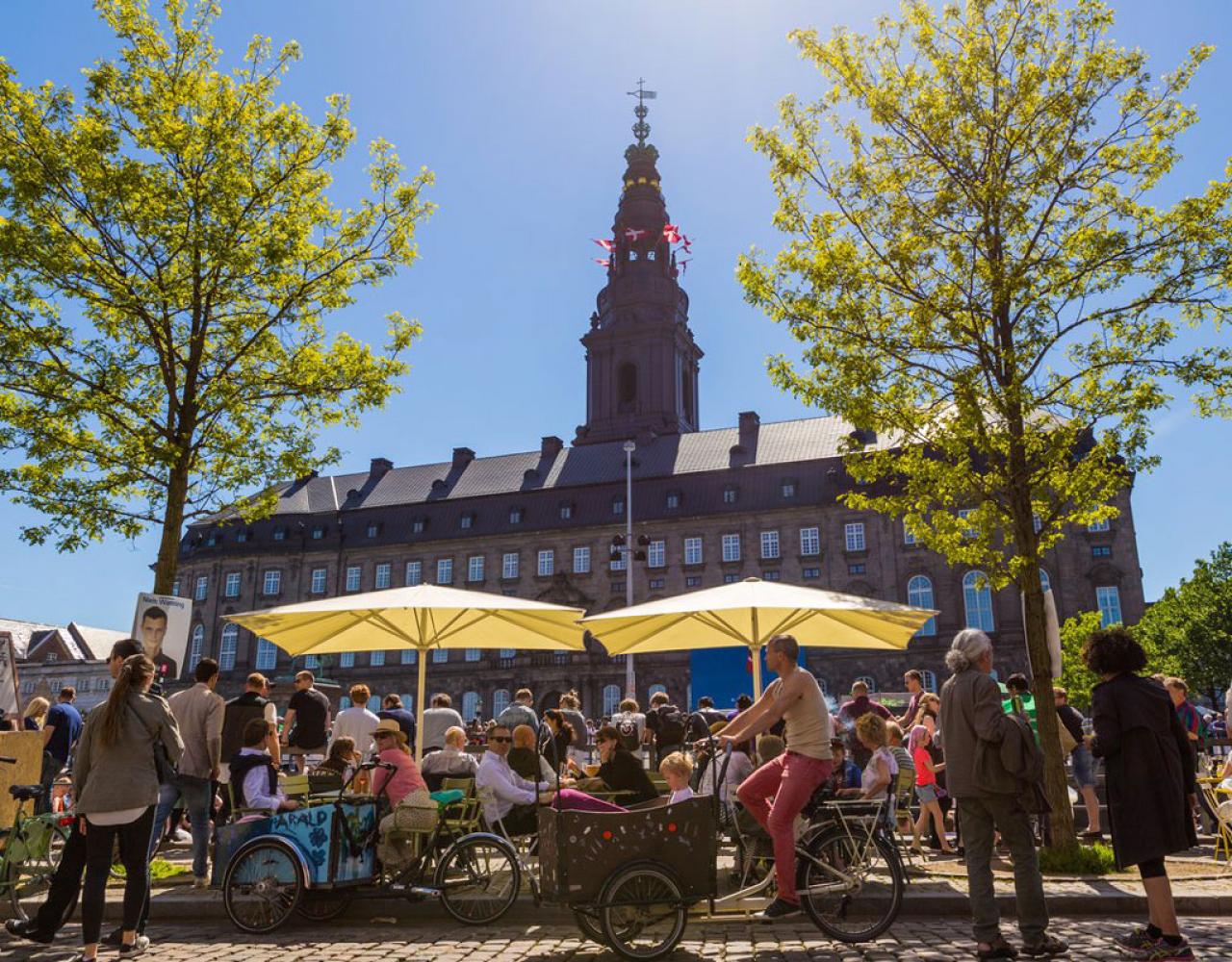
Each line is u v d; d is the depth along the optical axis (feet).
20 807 29.53
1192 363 39.09
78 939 27.35
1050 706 37.47
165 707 25.52
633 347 287.28
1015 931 25.84
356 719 47.44
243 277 47.88
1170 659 173.37
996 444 40.96
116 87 47.21
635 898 24.06
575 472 262.47
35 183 44.06
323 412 52.39
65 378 46.44
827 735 25.30
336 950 25.18
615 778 35.22
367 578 267.18
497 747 33.09
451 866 29.99
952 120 42.78
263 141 48.98
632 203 303.89
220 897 31.22
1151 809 21.66
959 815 23.73
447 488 275.59
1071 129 41.70
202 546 279.69
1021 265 40.29
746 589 38.06
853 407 42.78
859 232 44.80
